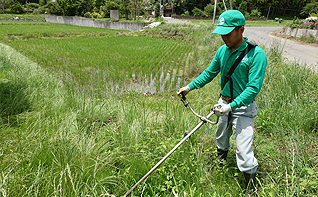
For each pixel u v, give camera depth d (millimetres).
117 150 2928
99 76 9438
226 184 2604
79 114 4152
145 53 15406
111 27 44438
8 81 5039
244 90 2229
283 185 2529
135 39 24859
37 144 2998
